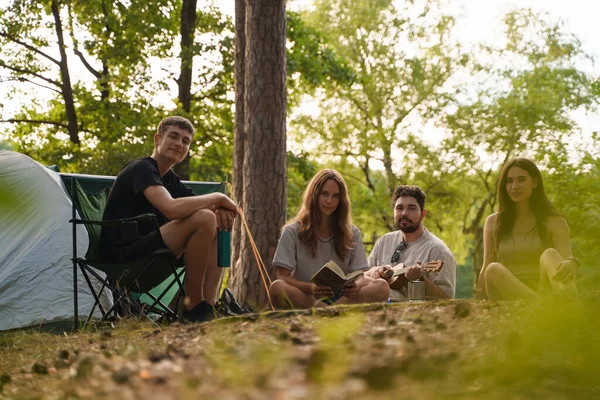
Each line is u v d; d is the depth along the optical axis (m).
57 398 1.87
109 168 16.88
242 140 10.58
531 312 1.61
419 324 2.46
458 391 1.55
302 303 4.66
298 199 20.88
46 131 20.44
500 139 26.05
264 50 8.72
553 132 25.09
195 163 19.73
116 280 4.77
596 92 15.78
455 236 29.12
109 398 1.67
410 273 5.11
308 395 1.49
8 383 2.46
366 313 2.92
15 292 6.34
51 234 6.49
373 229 28.09
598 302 1.48
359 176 29.70
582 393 1.44
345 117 28.02
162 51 18.53
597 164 8.44
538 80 26.23
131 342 2.85
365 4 27.05
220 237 4.64
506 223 4.51
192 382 1.69
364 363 1.71
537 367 1.56
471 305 2.92
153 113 18.36
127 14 17.89
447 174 26.83
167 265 4.70
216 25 18.78
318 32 19.44
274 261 4.90
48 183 6.52
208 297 4.65
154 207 4.98
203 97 19.14
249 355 1.85
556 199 8.10
